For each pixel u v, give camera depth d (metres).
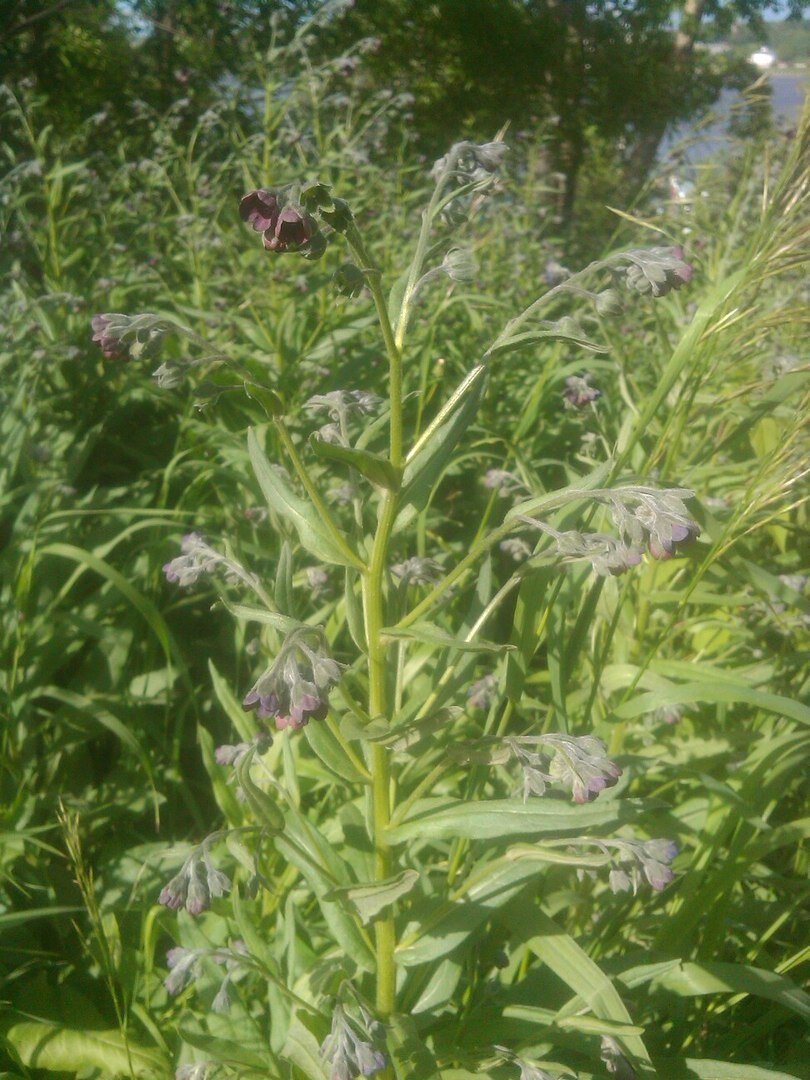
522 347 1.78
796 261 2.40
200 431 4.08
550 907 2.45
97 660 3.39
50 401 4.41
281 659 1.57
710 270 5.32
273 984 2.16
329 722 1.97
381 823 1.97
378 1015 1.93
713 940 2.41
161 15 13.21
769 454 2.62
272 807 1.85
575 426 4.77
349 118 6.27
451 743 1.88
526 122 18.44
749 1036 2.34
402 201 6.88
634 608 3.23
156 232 6.20
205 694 3.56
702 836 2.53
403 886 1.83
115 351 1.70
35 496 3.74
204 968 2.22
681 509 1.69
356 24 17.28
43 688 3.04
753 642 3.35
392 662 2.53
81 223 6.38
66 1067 2.34
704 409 3.43
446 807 2.02
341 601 3.03
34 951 2.59
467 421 1.83
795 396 3.69
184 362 1.68
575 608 3.06
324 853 2.02
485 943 2.39
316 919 2.62
